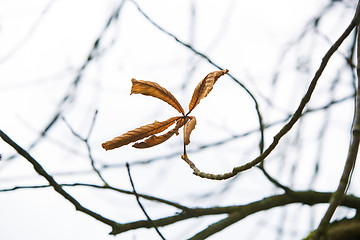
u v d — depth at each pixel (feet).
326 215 7.40
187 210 10.38
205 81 7.70
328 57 7.79
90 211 9.20
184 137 7.61
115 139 7.54
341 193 7.43
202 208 10.77
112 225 9.30
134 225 9.53
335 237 8.47
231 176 7.85
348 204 9.93
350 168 7.47
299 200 11.37
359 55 7.82
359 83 7.71
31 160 8.83
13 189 8.90
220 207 11.20
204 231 10.76
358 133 7.51
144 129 7.58
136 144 7.55
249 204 11.41
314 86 7.77
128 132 7.56
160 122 7.62
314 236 7.39
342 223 8.66
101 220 9.26
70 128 9.12
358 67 7.78
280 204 11.41
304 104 7.77
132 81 7.63
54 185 8.94
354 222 8.59
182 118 7.67
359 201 9.95
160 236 8.34
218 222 10.96
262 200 11.50
